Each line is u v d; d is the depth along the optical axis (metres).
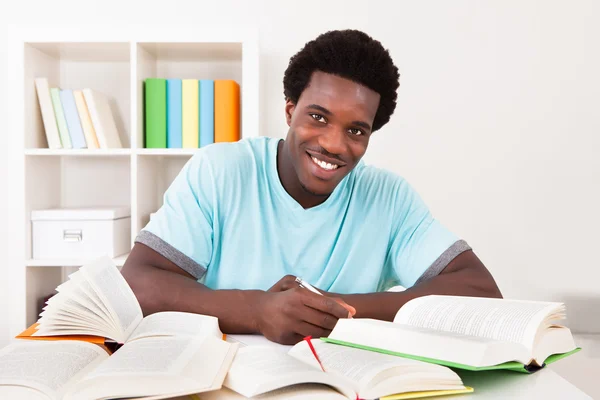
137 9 2.29
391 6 2.27
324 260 1.19
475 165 2.28
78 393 0.57
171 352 0.67
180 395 0.57
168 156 2.27
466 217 2.29
